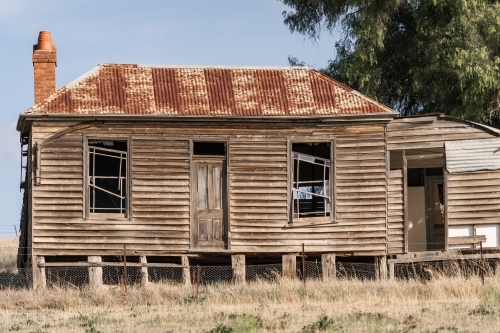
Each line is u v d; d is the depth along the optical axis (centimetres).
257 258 3453
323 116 3303
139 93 3325
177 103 3300
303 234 3309
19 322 2481
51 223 3212
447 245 3328
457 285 2905
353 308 2603
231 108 3303
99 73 3391
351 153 3347
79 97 3278
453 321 2291
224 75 3441
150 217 3262
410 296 2873
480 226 3338
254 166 3319
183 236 3269
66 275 3384
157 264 3209
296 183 3434
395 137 3359
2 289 3212
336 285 2997
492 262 3362
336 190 3331
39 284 3167
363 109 3338
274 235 3300
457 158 3341
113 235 3241
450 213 3338
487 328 2172
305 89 3412
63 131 3228
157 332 2227
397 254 3331
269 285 3041
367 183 3338
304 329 2209
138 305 2838
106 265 3178
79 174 3231
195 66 3466
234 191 3303
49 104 3234
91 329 2247
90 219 3228
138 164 3272
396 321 2319
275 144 3328
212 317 2472
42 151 3219
